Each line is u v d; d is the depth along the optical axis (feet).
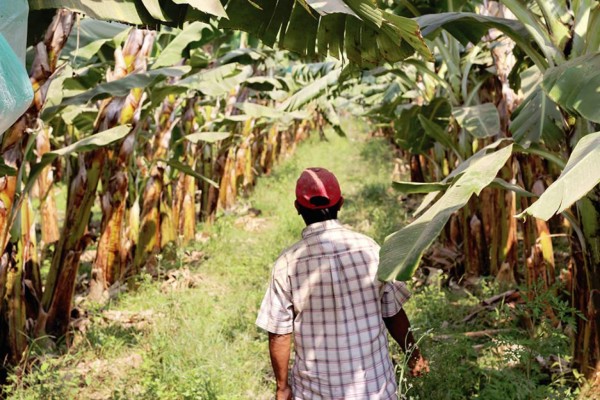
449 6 17.80
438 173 25.55
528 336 15.40
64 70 16.89
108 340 15.93
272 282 8.50
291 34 10.05
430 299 17.66
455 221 23.35
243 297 19.62
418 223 8.55
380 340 8.46
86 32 18.31
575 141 11.80
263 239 28.76
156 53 27.20
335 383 8.26
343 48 10.03
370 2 7.73
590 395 12.05
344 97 50.65
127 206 23.66
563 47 11.54
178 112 31.45
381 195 37.22
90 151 17.06
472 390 12.90
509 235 19.66
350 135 79.92
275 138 53.11
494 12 20.59
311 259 8.32
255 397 13.69
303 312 8.33
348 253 8.37
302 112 35.17
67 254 16.70
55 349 16.53
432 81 24.90
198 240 29.12
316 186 8.41
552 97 9.91
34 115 12.80
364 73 25.26
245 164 41.50
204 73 21.12
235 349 15.56
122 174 20.48
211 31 23.84
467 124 17.33
